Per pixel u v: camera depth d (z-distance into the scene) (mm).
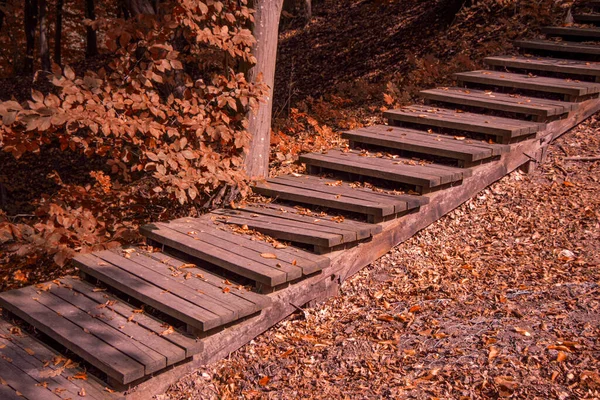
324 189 6832
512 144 7281
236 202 7148
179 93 10258
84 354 4656
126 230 6488
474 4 14711
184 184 6262
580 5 11000
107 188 7219
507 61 9281
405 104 9766
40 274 7633
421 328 5094
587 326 4590
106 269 5707
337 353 5000
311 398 4523
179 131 6949
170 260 5977
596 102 8484
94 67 25125
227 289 5379
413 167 6926
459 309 5258
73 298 5480
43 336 5273
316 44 20391
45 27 24172
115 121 6023
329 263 5707
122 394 4477
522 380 4168
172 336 4922
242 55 6750
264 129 7406
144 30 6797
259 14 7152
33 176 17953
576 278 5332
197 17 6559
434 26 16203
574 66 8703
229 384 4840
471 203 7059
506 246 6203
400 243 6543
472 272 5820
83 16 26969
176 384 4766
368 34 18828
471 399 4113
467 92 8742
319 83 17297
